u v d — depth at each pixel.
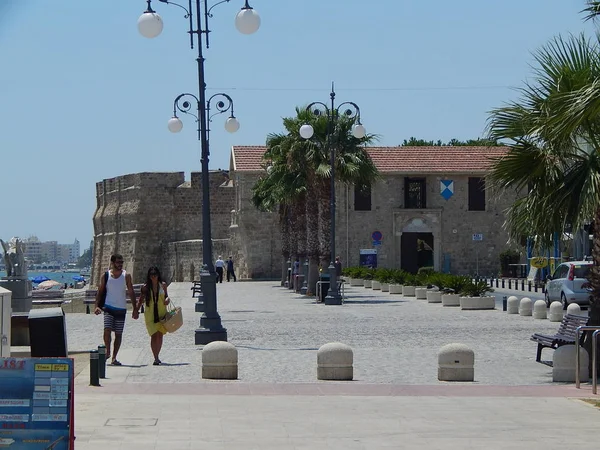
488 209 82.75
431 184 82.56
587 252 56.81
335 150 53.28
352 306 47.41
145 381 20.27
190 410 16.36
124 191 122.00
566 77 20.00
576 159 21.14
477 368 23.05
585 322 21.80
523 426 15.11
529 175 21.41
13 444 10.54
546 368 23.09
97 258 130.88
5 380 10.59
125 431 14.40
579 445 13.64
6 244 39.25
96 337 31.34
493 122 21.31
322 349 20.78
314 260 56.69
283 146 55.78
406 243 82.50
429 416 16.00
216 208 114.06
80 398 17.62
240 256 89.31
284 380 20.70
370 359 24.80
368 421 15.48
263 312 42.97
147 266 117.38
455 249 82.56
